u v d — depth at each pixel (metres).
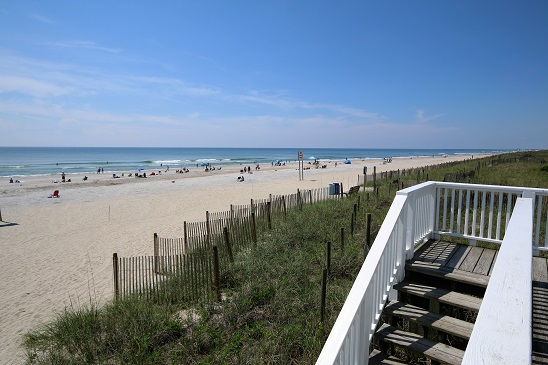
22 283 9.80
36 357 5.80
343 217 11.32
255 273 7.40
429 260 5.04
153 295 7.05
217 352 5.07
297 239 9.43
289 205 14.81
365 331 3.34
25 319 7.60
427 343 3.92
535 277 4.51
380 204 13.18
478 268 4.73
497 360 1.59
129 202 24.53
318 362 2.40
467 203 5.62
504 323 1.83
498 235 5.29
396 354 4.28
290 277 6.91
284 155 155.88
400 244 4.76
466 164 37.50
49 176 48.25
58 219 19.12
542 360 3.10
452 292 4.43
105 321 6.09
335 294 5.96
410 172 29.38
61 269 10.92
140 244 13.41
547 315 3.70
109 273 10.30
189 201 24.39
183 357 5.04
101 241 14.16
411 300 4.75
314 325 5.23
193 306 6.64
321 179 38.38
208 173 51.00
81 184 36.69
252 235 10.09
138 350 5.26
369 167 61.19
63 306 8.13
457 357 3.63
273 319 5.74
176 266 7.54
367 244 6.86
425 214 5.80
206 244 10.22
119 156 131.38
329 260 6.77
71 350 5.64
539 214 4.98
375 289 3.74
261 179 40.06
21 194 29.34
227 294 6.88
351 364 2.99
